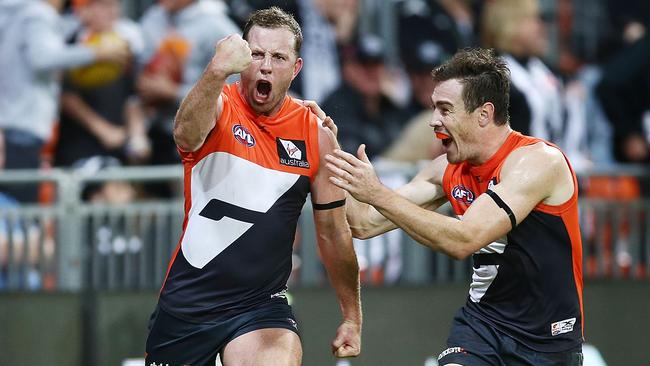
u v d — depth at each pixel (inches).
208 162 647.1
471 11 1277.1
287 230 661.9
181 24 1173.1
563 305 673.6
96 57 1152.2
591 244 1071.6
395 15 1250.0
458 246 641.0
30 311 1022.4
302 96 1181.7
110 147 1161.4
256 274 657.0
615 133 1294.3
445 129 667.4
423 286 1050.1
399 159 1141.1
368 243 1058.1
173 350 668.7
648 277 1074.7
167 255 1036.5
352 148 1173.7
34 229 1027.9
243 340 649.6
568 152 1186.6
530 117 1122.0
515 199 650.2
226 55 599.2
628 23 1402.6
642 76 1290.6
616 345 1068.5
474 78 660.1
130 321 1026.7
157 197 1103.0
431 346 1048.2
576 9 1387.8
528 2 1149.7
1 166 1131.3
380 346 1042.1
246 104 658.8
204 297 656.4
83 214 1030.4
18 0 1146.0
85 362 1023.6
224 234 650.8
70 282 1029.8
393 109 1219.2
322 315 1034.1
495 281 676.7
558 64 1348.4
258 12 653.9
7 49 1143.0
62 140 1162.6
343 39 1206.3
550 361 675.4
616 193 1113.4
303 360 1031.0
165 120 1167.6
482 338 676.1
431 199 716.7
